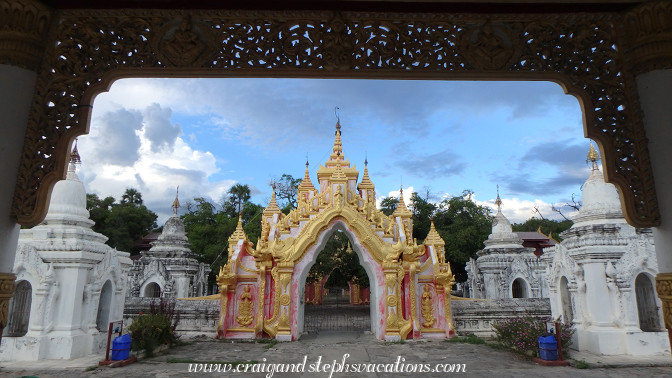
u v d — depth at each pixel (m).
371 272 18.48
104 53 5.30
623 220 15.49
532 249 28.91
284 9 5.26
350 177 20.41
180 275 25.78
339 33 5.41
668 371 11.54
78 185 15.37
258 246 18.14
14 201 4.68
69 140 4.99
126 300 18.70
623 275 13.89
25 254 12.82
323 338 18.05
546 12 5.27
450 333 17.61
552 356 12.72
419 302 18.25
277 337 17.36
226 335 17.62
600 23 5.35
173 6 5.18
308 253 18.34
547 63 5.46
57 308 12.96
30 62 4.96
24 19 4.88
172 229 28.98
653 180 4.89
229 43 5.41
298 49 5.45
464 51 5.50
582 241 15.10
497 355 14.27
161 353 14.65
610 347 13.39
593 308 14.16
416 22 5.44
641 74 5.15
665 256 4.73
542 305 18.78
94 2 5.12
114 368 11.96
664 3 4.94
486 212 42.75
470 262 29.91
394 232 19.09
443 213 40.94
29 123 4.86
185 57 5.37
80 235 14.10
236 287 18.38
